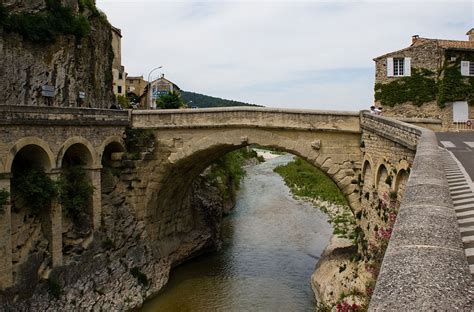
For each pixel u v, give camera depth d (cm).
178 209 3638
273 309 2709
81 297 2405
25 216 2230
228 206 5275
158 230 3356
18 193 2198
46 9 3216
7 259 2031
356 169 2850
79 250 2533
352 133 2838
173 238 3544
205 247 3816
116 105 4556
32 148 2319
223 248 3978
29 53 3047
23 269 2155
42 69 3162
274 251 3869
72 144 2528
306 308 2719
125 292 2703
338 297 2464
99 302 2492
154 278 3019
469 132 3028
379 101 3966
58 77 3322
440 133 2836
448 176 1144
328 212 5350
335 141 2870
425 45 3791
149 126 3138
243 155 11544
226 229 4572
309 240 4175
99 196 2750
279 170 9644
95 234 2675
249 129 2984
